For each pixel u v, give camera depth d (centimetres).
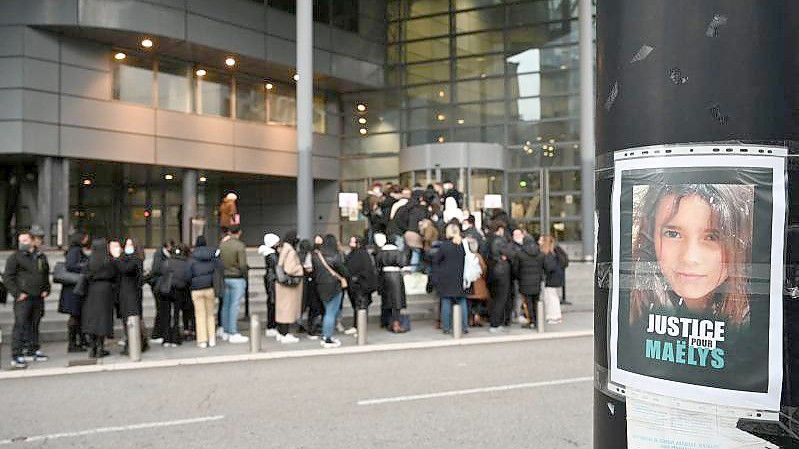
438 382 901
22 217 2667
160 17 2489
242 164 2958
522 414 730
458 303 1332
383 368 1004
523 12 3225
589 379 917
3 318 1327
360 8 3275
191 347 1174
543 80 3180
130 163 2641
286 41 2911
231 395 830
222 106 2927
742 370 221
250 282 1809
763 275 220
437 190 2006
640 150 242
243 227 3525
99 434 666
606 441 253
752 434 220
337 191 3394
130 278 1091
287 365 1032
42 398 820
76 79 2464
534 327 1417
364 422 700
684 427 229
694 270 228
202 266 1162
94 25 2364
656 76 239
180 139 2745
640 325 240
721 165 226
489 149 3017
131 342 1059
